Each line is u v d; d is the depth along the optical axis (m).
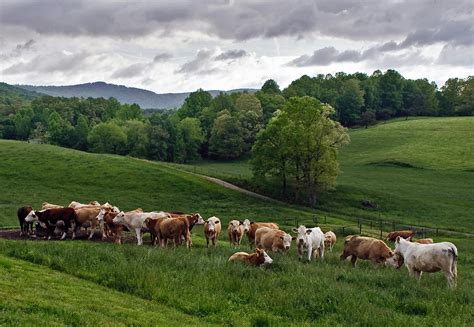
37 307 13.48
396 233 42.03
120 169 75.38
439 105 165.88
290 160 72.50
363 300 16.77
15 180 68.12
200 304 16.02
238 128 117.19
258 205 65.62
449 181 83.69
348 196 73.06
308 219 59.38
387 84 163.50
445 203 71.12
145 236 34.38
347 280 20.31
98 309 14.31
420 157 99.56
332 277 20.41
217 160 119.88
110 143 115.12
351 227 54.16
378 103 162.38
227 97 139.88
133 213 31.05
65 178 70.56
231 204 65.12
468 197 74.06
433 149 104.44
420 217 64.31
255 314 15.31
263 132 73.38
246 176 82.06
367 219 63.31
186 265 20.81
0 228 39.72
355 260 26.62
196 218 33.31
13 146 87.25
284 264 22.39
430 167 93.06
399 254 23.62
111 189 67.38
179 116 143.62
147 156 114.75
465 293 18.47
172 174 74.69
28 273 17.70
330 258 27.91
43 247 23.02
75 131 121.25
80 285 17.17
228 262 21.77
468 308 16.56
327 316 15.39
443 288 19.56
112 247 25.22
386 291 18.38
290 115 71.88
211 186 71.50
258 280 18.59
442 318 15.43
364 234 50.09
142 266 19.86
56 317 12.90
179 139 117.50
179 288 17.30
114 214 31.50
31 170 72.88
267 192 75.19
